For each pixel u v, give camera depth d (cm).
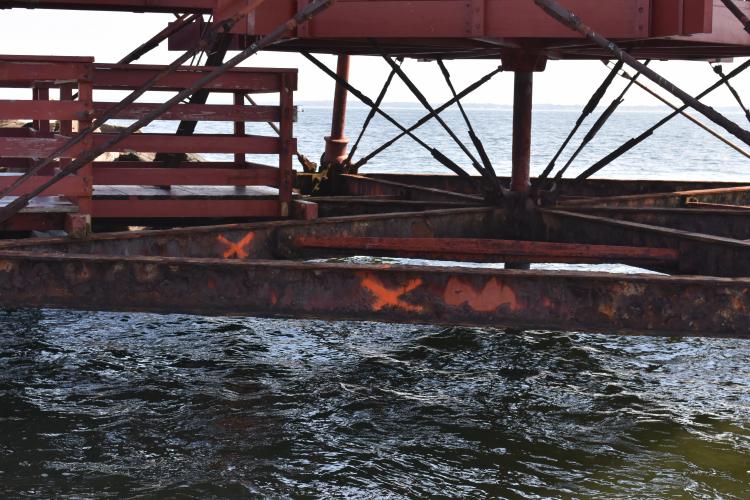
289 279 571
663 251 790
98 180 802
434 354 838
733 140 9656
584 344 885
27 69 678
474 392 726
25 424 625
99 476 543
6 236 852
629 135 11481
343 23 816
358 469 566
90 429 621
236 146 834
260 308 573
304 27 821
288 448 596
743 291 544
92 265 577
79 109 698
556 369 797
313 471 561
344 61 1384
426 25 797
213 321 951
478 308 561
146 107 818
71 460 566
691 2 753
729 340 918
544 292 557
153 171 816
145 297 577
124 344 846
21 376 734
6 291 581
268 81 836
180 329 911
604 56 1144
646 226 820
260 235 796
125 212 812
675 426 654
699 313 546
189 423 638
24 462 559
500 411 680
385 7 806
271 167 936
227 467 562
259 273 572
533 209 945
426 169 4297
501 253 843
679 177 4112
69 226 710
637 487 545
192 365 782
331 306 570
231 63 657
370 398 703
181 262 575
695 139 10188
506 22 780
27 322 920
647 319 550
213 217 876
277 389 721
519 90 954
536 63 948
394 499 525
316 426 639
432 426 645
